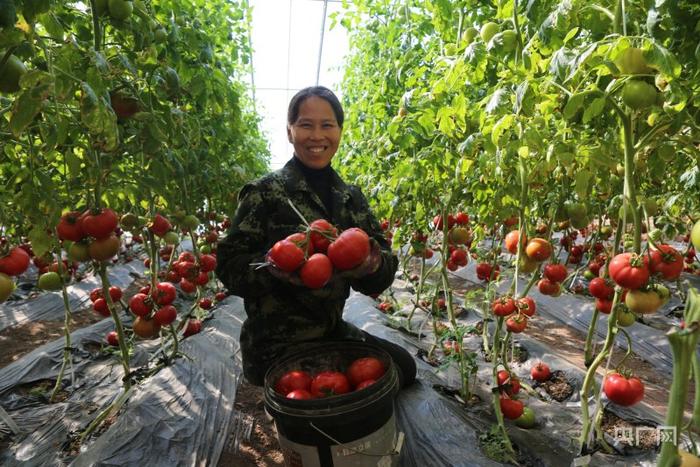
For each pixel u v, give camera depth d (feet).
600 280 6.41
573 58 4.98
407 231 13.39
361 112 16.85
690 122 5.21
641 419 7.91
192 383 9.62
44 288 9.27
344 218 7.07
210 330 13.46
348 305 15.92
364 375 6.13
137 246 29.04
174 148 9.20
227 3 14.51
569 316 14.99
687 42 4.92
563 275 7.56
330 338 7.57
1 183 8.95
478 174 9.11
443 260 10.00
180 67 9.37
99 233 6.42
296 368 6.58
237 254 6.47
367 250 5.21
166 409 8.53
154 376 9.91
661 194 12.37
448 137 9.00
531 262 7.22
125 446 7.35
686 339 2.60
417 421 7.79
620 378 6.08
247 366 7.22
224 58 15.72
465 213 12.18
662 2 4.45
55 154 6.66
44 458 7.68
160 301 8.79
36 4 4.19
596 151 5.86
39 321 16.19
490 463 6.82
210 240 15.11
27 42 4.66
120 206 10.45
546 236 8.12
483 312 11.32
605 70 5.05
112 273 21.76
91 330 13.58
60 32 5.39
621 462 6.83
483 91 9.74
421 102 8.85
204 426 8.23
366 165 16.38
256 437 8.48
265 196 6.68
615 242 6.45
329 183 7.27
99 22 5.90
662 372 11.42
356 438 5.42
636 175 7.28
